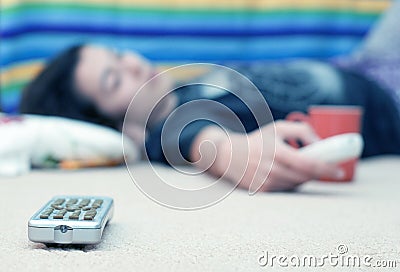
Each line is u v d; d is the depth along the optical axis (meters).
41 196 0.79
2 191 0.85
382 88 1.54
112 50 1.45
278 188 0.87
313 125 1.01
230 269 0.42
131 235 0.54
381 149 1.50
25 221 0.60
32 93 1.40
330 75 1.44
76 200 0.55
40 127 1.19
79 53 1.40
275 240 0.52
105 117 1.39
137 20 1.73
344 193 0.88
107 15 1.72
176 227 0.58
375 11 1.78
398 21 1.71
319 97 1.37
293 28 1.76
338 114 0.99
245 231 0.57
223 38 1.75
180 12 1.74
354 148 0.87
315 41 1.76
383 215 0.68
